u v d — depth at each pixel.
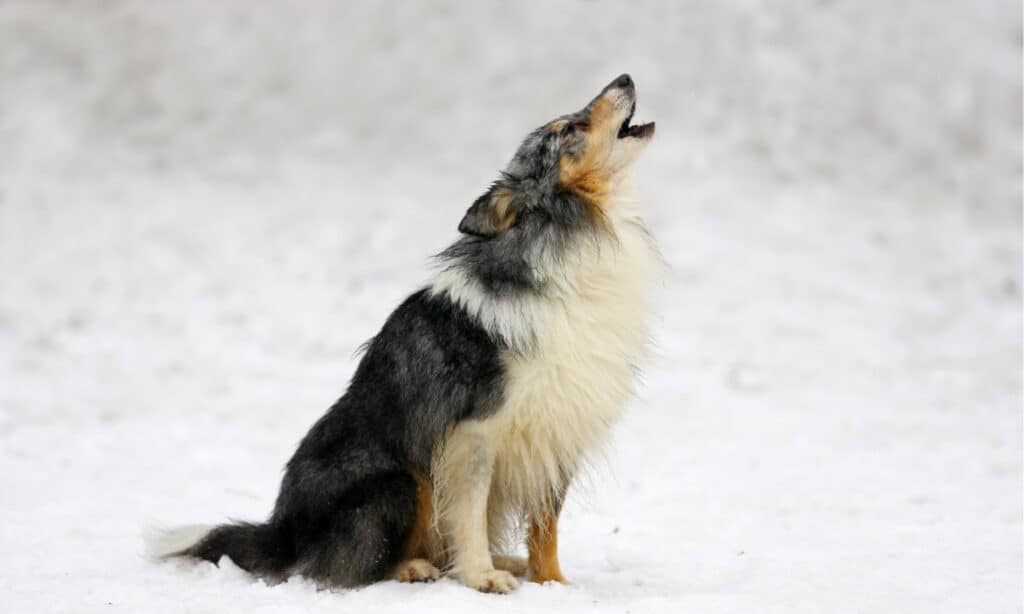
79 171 24.25
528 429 6.73
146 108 26.80
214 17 29.22
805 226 21.16
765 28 26.56
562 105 25.45
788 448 11.74
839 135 24.30
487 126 25.45
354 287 18.73
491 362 6.60
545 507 7.00
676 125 24.23
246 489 10.00
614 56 26.34
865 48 26.22
